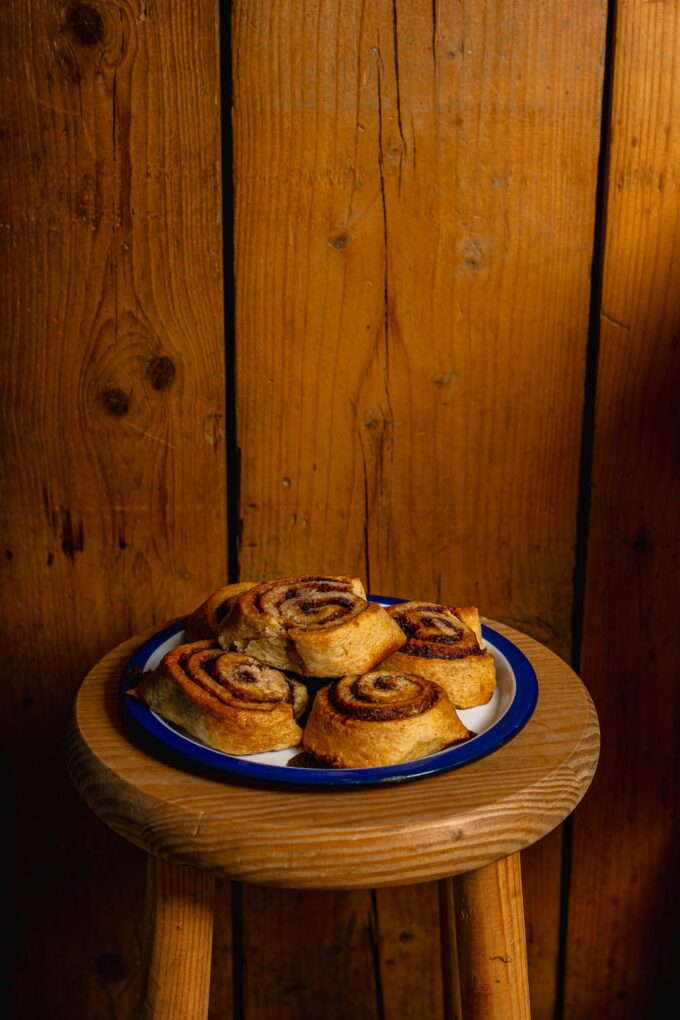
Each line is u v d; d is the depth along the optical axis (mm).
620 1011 1320
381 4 1123
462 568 1224
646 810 1280
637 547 1228
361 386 1183
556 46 1138
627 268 1177
